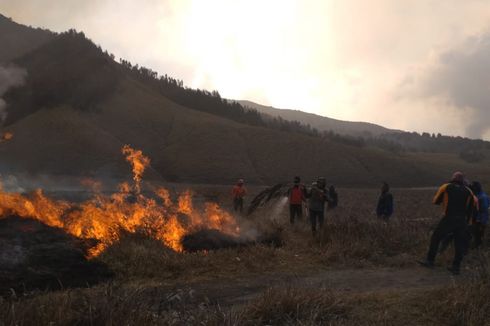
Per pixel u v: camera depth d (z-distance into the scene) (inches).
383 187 597.6
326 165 5669.3
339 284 321.1
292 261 393.4
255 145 5871.1
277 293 239.9
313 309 224.5
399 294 263.6
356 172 5669.3
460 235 353.1
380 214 597.0
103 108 6097.4
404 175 6008.9
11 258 284.8
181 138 5846.5
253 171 5221.5
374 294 266.8
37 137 4662.9
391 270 373.1
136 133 5797.2
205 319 205.8
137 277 326.3
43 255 299.0
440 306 234.1
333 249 415.2
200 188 2913.4
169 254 372.2
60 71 6215.6
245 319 215.8
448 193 360.8
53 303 210.5
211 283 320.2
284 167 5477.4
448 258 403.9
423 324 218.2
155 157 5334.6
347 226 498.6
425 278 340.5
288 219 672.4
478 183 443.2
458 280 324.2
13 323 182.4
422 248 445.7
